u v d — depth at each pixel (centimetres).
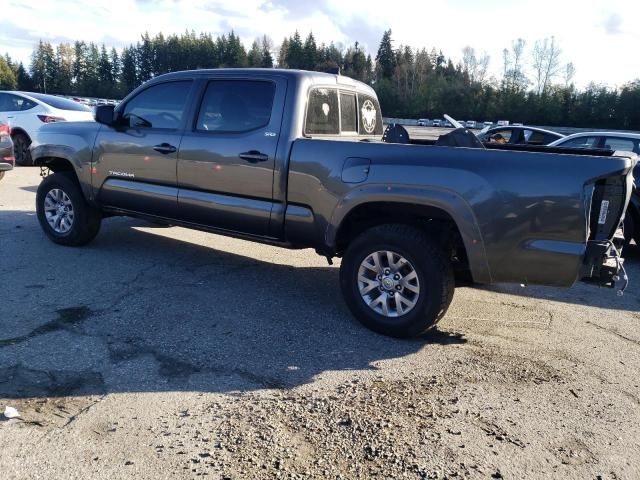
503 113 7031
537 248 363
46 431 281
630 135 899
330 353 389
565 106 6600
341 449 279
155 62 9694
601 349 421
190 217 521
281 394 330
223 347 390
